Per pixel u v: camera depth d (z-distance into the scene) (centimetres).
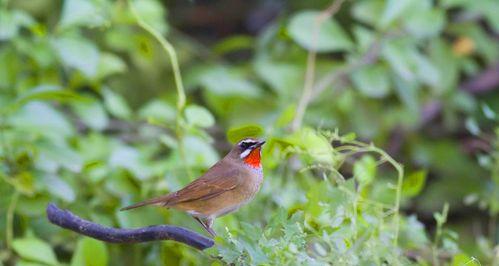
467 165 1499
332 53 1561
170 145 1079
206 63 1532
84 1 1172
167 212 1050
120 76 1495
